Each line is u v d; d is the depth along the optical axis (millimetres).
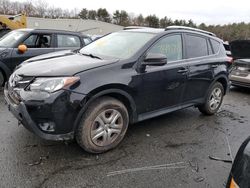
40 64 3691
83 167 3324
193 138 4371
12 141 3832
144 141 4141
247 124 5203
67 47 7586
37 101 3172
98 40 4961
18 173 3119
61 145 3795
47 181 3018
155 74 4062
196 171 3391
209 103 5367
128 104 3895
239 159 2070
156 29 4633
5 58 6426
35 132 3242
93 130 3527
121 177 3176
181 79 4516
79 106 3295
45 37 7262
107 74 3541
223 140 4371
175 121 5090
